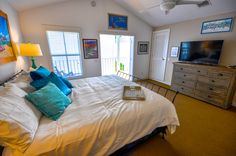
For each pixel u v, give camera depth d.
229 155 1.56
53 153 0.91
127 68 5.46
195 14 3.23
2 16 1.79
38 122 1.13
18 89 1.29
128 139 1.27
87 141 1.04
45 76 1.74
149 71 5.30
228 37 2.86
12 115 0.91
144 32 4.65
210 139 1.83
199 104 2.95
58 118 1.22
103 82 2.44
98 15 3.61
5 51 1.82
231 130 2.02
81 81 2.52
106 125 1.14
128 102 1.55
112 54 5.73
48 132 1.01
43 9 2.92
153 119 1.42
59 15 3.11
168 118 1.54
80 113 1.31
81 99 1.67
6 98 1.04
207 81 2.94
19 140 0.86
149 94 1.81
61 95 1.48
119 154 1.40
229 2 2.53
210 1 2.63
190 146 1.70
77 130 1.05
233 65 2.79
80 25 3.42
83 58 3.69
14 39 2.32
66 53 3.62
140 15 4.14
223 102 2.71
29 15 2.81
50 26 3.06
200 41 3.20
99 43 3.82
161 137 1.85
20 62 2.51
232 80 2.51
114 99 1.65
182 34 3.84
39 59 3.16
